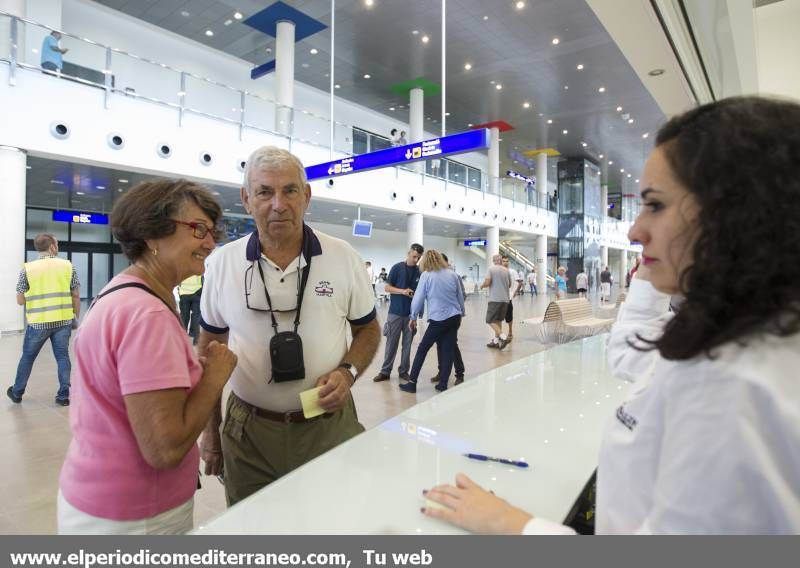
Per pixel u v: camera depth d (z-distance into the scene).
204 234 1.04
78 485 0.91
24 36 7.12
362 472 0.82
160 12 10.54
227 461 1.47
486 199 17.75
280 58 10.52
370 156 7.26
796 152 0.42
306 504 0.72
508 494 0.76
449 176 15.87
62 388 3.65
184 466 1.01
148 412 0.86
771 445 0.39
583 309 6.53
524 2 9.59
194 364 1.03
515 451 0.92
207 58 12.68
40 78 7.30
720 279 0.43
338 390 1.35
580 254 22.91
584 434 1.02
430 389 4.24
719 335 0.43
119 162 8.16
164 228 0.99
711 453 0.41
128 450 0.91
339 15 10.18
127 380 0.87
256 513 0.69
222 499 2.24
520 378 1.52
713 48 4.00
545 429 1.05
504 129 18.19
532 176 28.12
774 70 4.27
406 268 4.60
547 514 0.70
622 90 14.08
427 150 6.26
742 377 0.41
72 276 3.72
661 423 0.50
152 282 1.01
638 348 0.53
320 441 1.46
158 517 0.94
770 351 0.41
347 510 0.70
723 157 0.44
